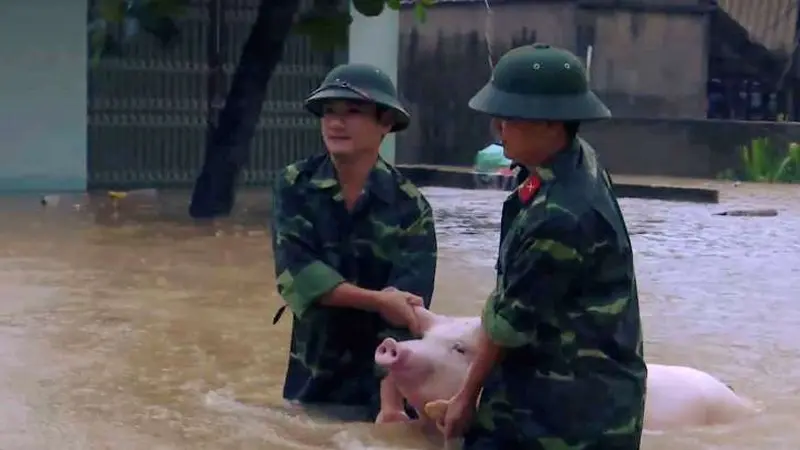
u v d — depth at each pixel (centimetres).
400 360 466
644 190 1927
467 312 784
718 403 541
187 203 1468
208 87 1706
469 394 438
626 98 2731
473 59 2781
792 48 3117
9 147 1573
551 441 425
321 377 544
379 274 538
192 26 1698
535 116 414
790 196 1969
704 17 2777
